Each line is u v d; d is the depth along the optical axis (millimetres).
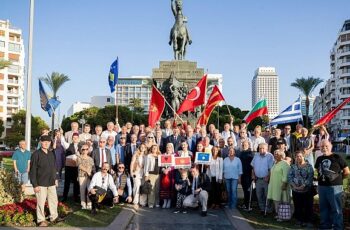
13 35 82625
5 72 80812
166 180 12367
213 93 17875
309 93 65750
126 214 10969
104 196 11312
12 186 12000
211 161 12477
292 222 10500
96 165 12289
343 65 92875
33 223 9844
